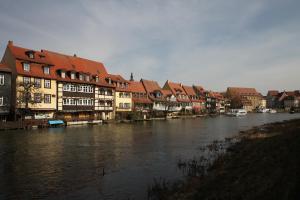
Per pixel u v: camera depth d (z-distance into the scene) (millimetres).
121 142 31062
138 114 73500
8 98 44281
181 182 15148
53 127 47469
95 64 69688
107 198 13156
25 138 32562
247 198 9953
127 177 16703
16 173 17422
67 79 55188
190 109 109250
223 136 37688
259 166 14312
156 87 93375
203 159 21641
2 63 47094
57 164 19922
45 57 53969
